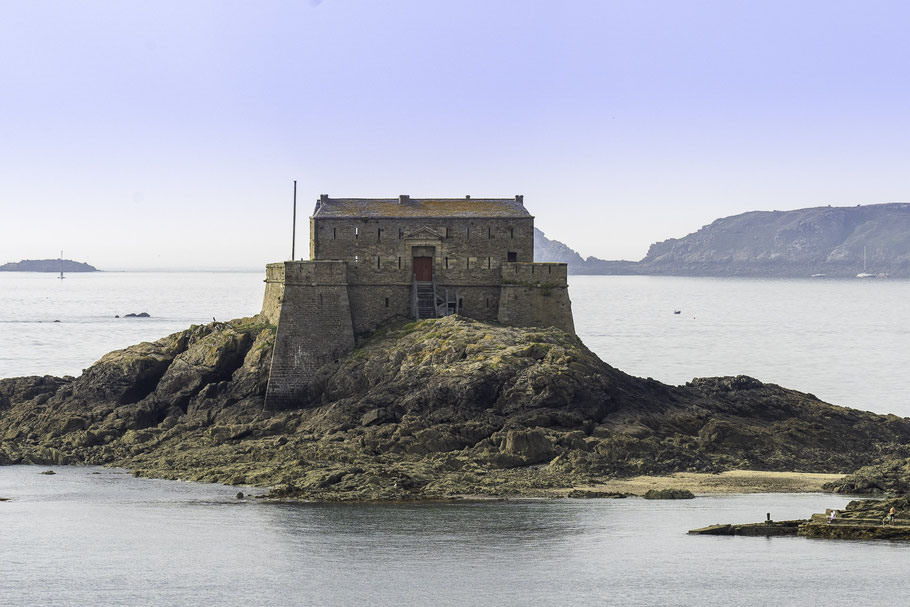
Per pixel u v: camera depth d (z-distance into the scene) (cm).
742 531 15625
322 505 17125
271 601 12938
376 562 14312
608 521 16225
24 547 15050
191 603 12888
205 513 16738
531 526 15950
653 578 13650
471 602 12888
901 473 18812
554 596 13050
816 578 13638
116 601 12950
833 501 17575
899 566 14075
